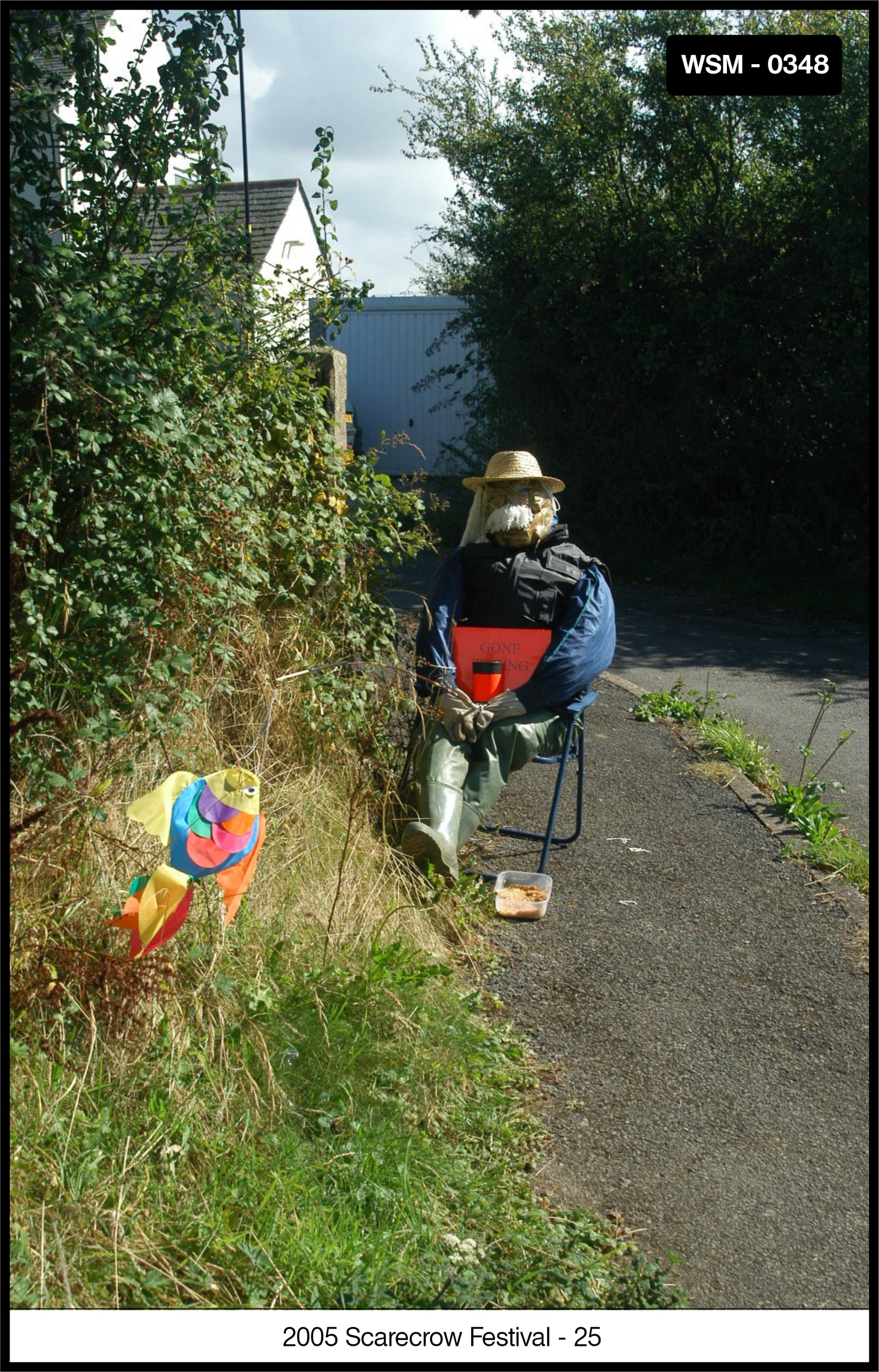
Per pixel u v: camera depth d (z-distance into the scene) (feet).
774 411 47.88
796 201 47.75
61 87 13.89
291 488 17.85
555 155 51.75
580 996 13.82
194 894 11.62
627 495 53.36
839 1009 13.70
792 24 46.65
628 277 49.67
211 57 13.99
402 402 78.13
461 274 61.46
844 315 46.85
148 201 14.53
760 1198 10.29
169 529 13.09
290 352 17.99
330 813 15.10
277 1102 10.15
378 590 19.77
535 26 53.01
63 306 12.09
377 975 11.85
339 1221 9.24
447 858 15.16
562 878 17.33
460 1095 11.32
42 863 10.78
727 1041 12.92
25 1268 7.98
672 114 48.57
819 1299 9.06
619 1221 9.93
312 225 17.37
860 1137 11.21
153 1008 10.27
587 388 54.13
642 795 21.17
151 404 12.00
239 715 15.81
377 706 17.58
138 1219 8.65
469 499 58.59
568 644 17.03
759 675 33.30
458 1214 9.72
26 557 11.78
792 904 16.67
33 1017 9.78
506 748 16.61
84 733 11.44
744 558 49.75
